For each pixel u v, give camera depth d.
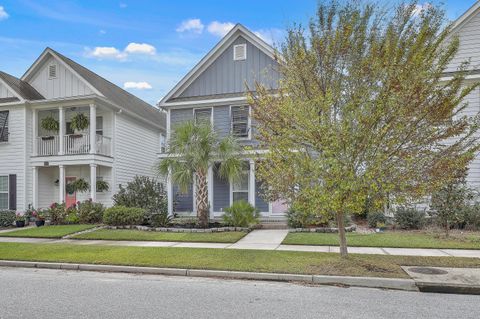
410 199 7.47
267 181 8.17
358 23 9.16
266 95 9.08
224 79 17.73
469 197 11.78
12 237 13.16
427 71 7.64
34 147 18.95
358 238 11.09
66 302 5.73
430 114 7.13
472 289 6.27
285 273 7.29
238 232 12.84
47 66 19.50
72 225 15.62
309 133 7.46
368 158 7.18
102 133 19.92
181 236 12.09
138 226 14.10
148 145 23.39
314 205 7.31
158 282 7.14
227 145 13.41
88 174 19.89
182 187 13.45
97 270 8.34
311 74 8.69
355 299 5.90
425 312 5.22
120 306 5.51
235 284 6.95
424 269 7.43
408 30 8.67
